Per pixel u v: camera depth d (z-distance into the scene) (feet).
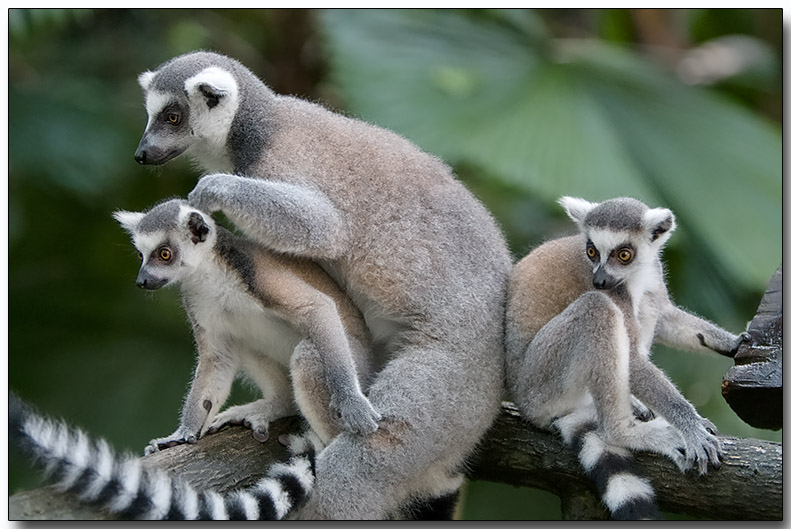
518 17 48.37
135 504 26.12
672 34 58.23
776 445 28.48
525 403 32.17
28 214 47.09
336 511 29.37
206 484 29.60
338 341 30.27
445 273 32.14
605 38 58.23
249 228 31.48
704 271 43.52
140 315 44.50
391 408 30.25
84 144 47.34
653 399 29.63
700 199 43.11
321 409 30.27
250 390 38.01
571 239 34.83
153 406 42.50
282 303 30.99
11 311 44.16
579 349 30.55
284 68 54.24
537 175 40.19
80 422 42.09
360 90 43.27
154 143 34.30
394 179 32.96
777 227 42.96
